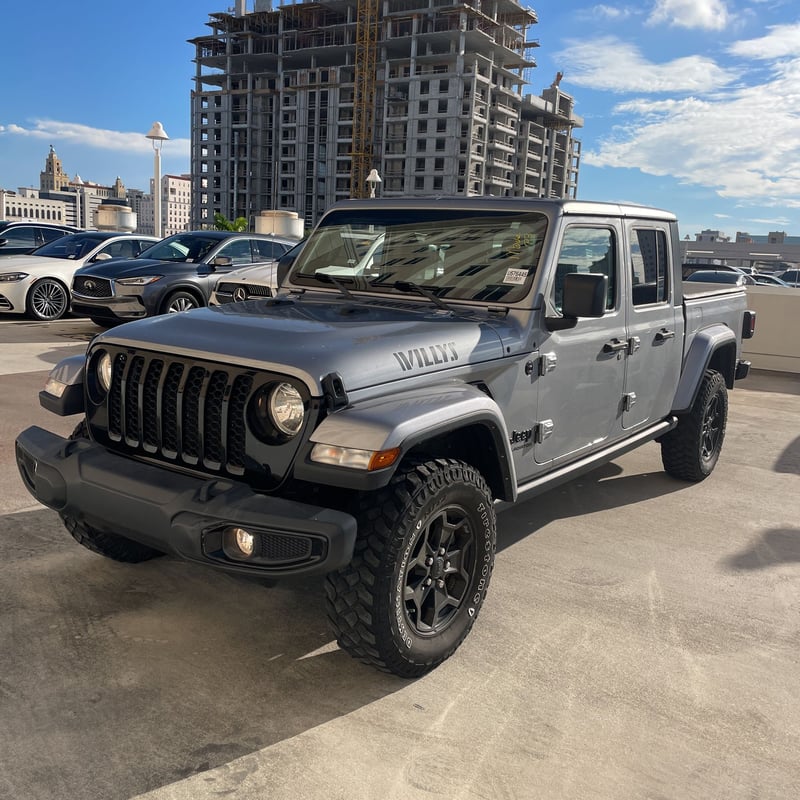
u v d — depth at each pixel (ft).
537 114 394.32
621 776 7.64
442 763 7.72
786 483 18.28
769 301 36.50
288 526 7.59
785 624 11.07
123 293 34.73
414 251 11.95
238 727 8.13
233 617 10.52
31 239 49.96
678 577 12.57
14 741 7.72
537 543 13.80
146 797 7.04
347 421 7.93
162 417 8.99
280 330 9.14
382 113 361.71
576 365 11.89
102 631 9.96
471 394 9.22
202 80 420.77
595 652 10.03
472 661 9.68
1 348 31.53
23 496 14.69
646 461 19.71
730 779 7.69
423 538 8.86
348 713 8.47
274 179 397.60
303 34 384.88
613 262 12.76
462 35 330.34
